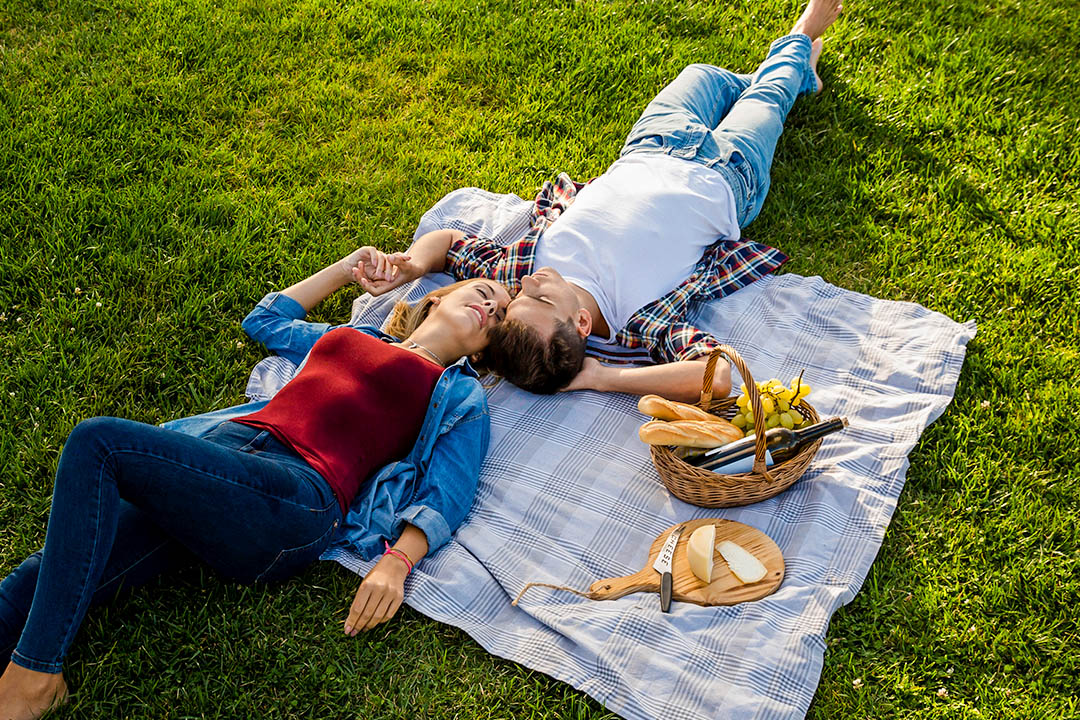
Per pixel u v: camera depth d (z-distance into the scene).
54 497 2.24
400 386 2.88
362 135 4.46
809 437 2.80
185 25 4.96
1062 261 3.78
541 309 3.20
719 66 4.84
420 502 2.85
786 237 4.00
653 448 2.88
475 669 2.54
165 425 2.83
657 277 3.49
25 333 3.44
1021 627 2.61
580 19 5.10
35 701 2.26
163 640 2.56
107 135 4.30
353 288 3.75
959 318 3.62
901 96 4.62
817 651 2.50
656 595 2.65
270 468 2.49
